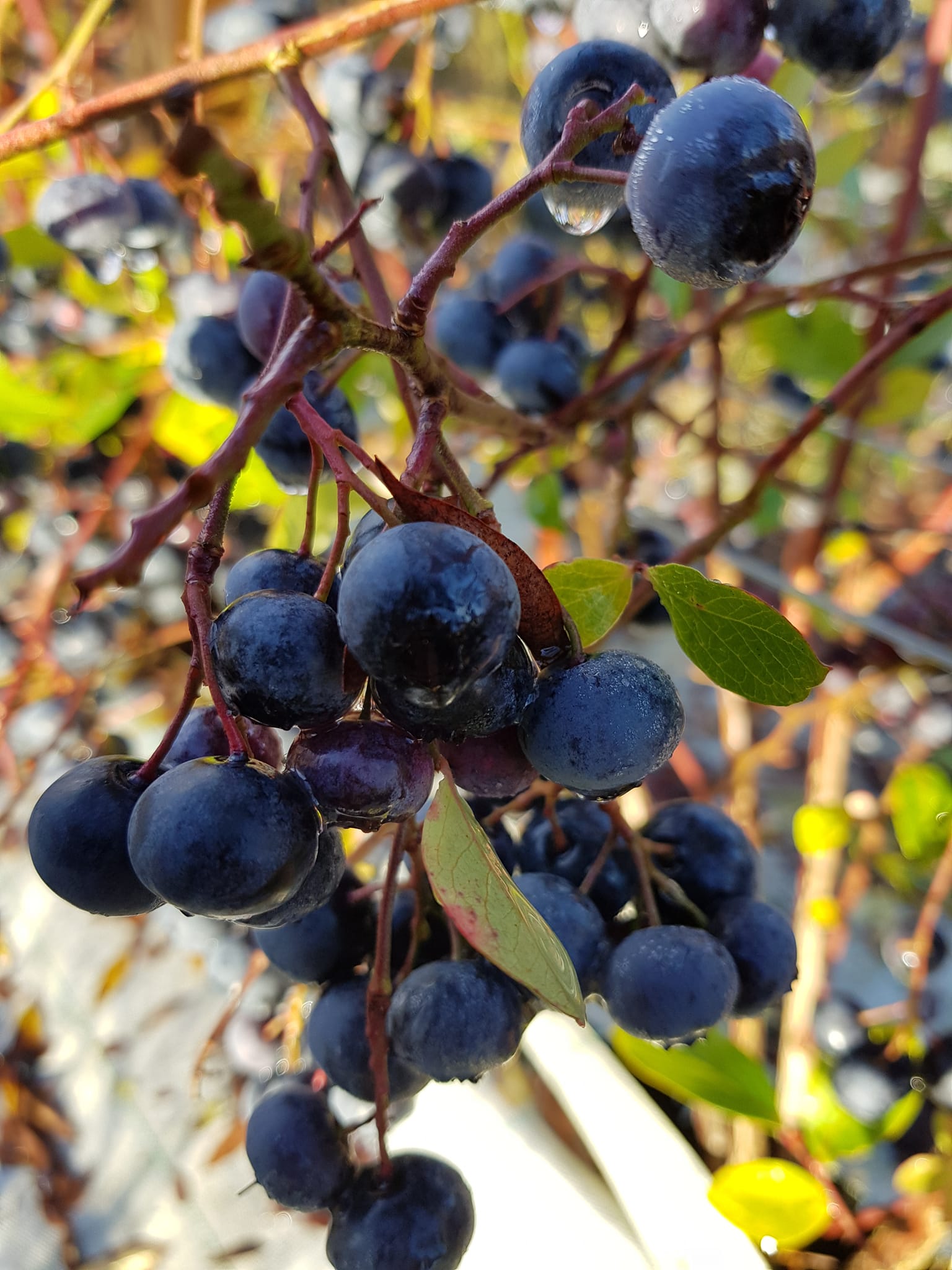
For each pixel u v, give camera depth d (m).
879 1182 0.19
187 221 0.17
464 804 0.09
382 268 0.24
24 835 0.28
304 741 0.08
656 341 0.27
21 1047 0.26
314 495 0.09
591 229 0.10
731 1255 0.16
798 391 0.28
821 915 0.20
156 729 0.28
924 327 0.14
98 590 0.05
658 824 0.12
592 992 0.11
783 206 0.08
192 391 0.15
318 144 0.12
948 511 0.27
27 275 0.22
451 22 0.23
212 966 0.19
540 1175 0.19
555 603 0.08
